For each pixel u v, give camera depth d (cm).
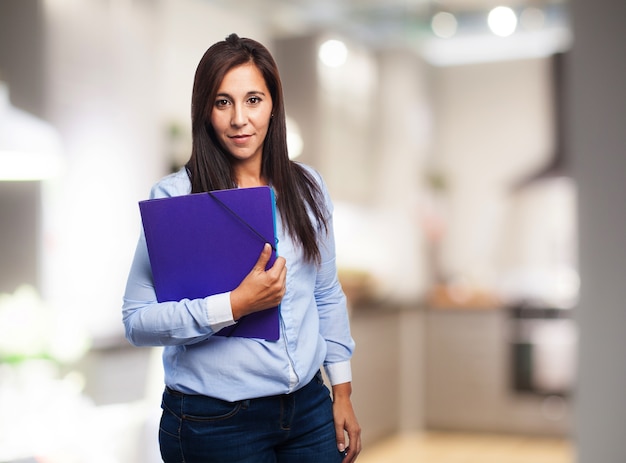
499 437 586
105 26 421
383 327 558
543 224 713
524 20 655
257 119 150
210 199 144
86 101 410
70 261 397
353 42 652
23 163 371
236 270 146
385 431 562
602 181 325
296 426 156
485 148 731
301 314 154
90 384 339
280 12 585
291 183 157
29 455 308
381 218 681
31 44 393
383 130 683
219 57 149
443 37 699
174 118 488
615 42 323
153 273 148
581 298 328
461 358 598
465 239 736
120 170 427
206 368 149
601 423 325
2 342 332
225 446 150
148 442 341
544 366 579
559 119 674
